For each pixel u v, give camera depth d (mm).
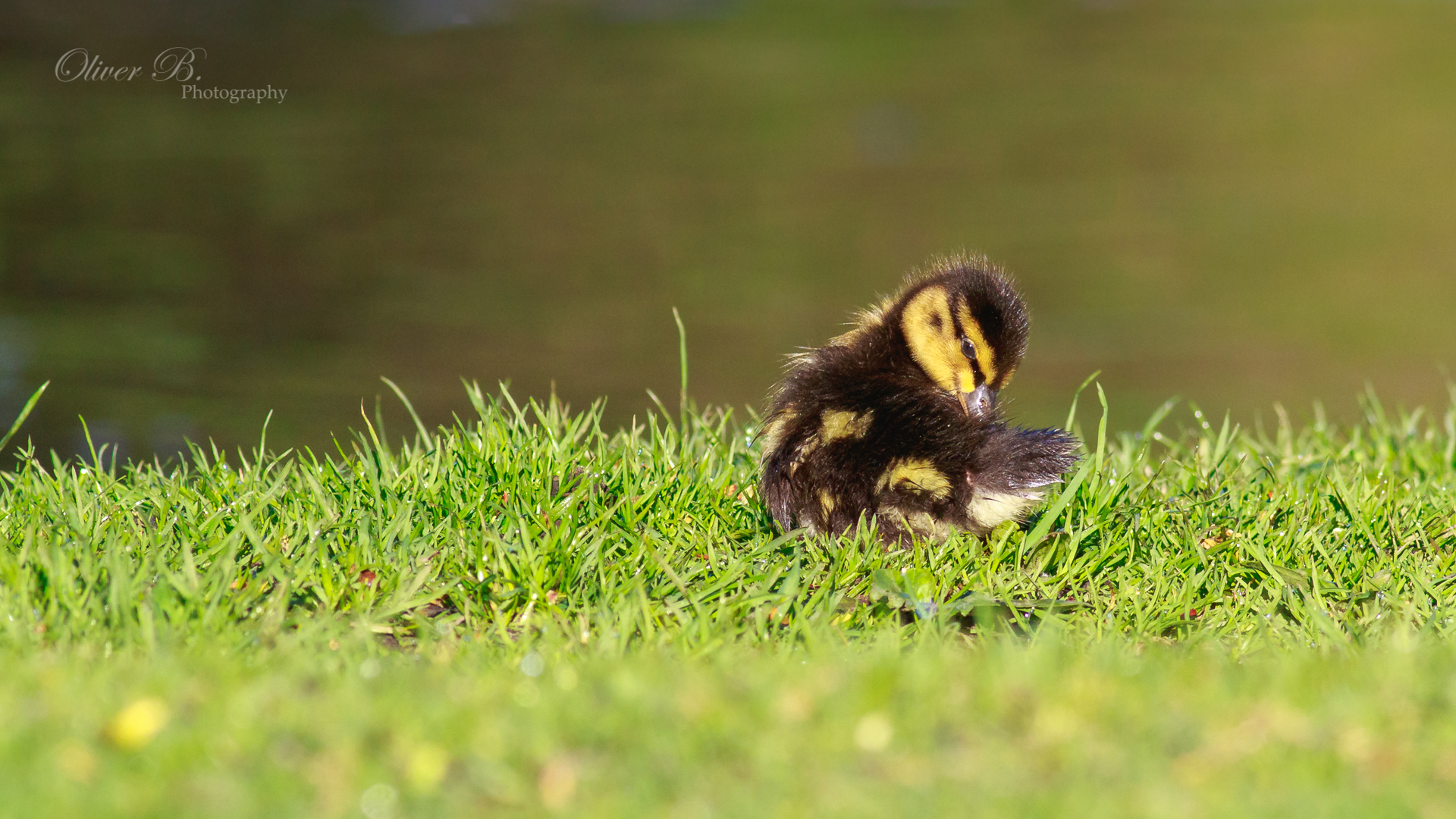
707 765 6398
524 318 30875
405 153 46188
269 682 6957
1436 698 6895
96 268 32219
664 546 9281
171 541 9070
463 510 9523
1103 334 31641
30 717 6578
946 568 9039
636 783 6258
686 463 10539
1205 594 9227
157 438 21109
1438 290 35406
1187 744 6590
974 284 10117
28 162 41812
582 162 45938
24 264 32062
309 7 65688
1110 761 6445
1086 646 8234
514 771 6320
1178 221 41281
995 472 9195
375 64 58688
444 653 7883
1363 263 37531
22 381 23875
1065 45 66562
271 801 6059
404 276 33656
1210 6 74438
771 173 45375
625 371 27516
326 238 36344
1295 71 61906
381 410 23719
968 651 8211
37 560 8359
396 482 9812
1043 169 46906
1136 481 10789
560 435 10938
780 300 32969
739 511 10055
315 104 52188
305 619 8094
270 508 9594
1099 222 41000
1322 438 12828
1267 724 6715
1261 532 9695
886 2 75250
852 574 8969
